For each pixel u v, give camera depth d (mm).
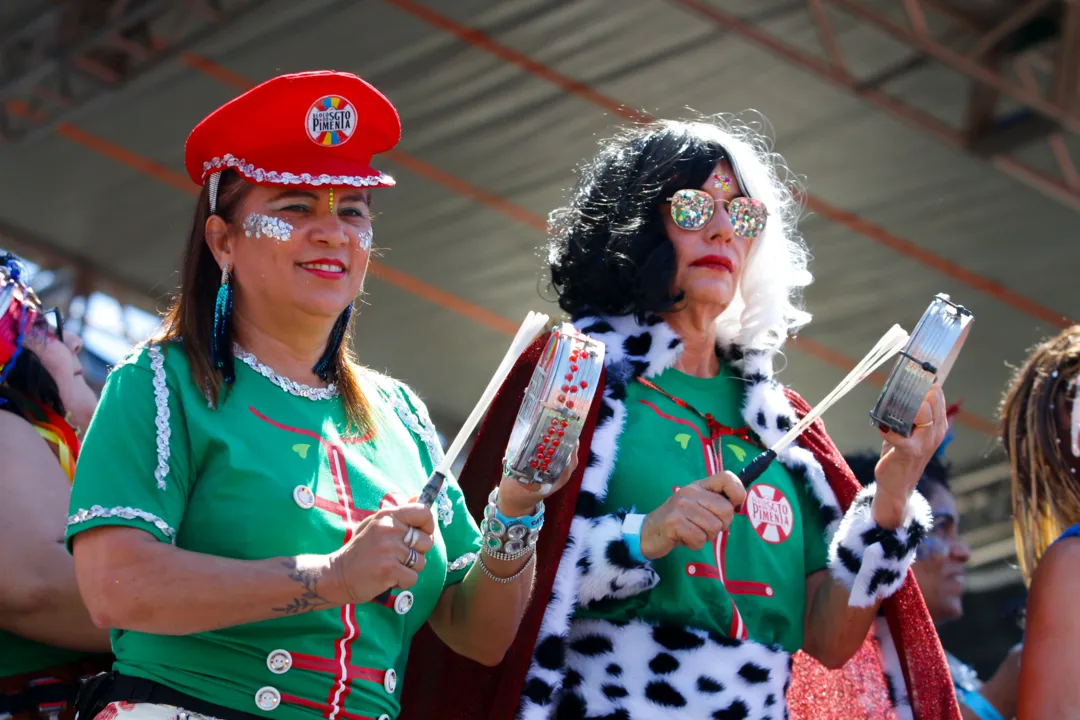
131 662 2486
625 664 3074
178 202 13016
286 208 2721
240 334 2748
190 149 2787
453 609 2850
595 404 3215
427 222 12539
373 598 2488
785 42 10055
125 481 2434
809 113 10570
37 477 2984
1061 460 3486
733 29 9828
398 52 10883
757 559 3252
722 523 2930
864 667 3529
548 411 2541
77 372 3588
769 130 10867
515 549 2729
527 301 13391
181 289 2729
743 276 3518
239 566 2357
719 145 3410
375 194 12242
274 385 2697
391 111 2803
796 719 3539
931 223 11391
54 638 2941
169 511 2457
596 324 3400
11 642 3027
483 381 14750
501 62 10766
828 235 11703
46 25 11344
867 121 10453
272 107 2707
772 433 3400
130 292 14266
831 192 11336
